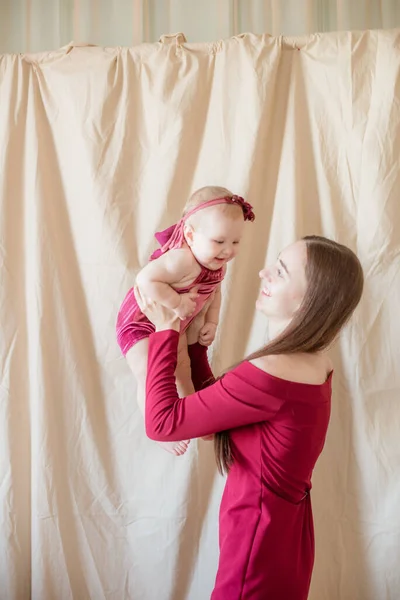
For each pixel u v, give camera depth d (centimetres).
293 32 185
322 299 118
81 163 175
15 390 176
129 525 175
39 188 174
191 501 172
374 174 163
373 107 163
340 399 168
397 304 164
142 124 174
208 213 121
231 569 117
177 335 124
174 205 171
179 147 170
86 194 175
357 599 167
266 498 117
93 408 176
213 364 169
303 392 118
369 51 164
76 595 175
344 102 165
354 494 167
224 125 169
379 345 165
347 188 167
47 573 173
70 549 175
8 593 175
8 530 175
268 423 120
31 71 178
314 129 168
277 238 169
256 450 119
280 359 118
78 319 178
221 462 126
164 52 172
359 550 167
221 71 169
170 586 173
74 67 175
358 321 166
